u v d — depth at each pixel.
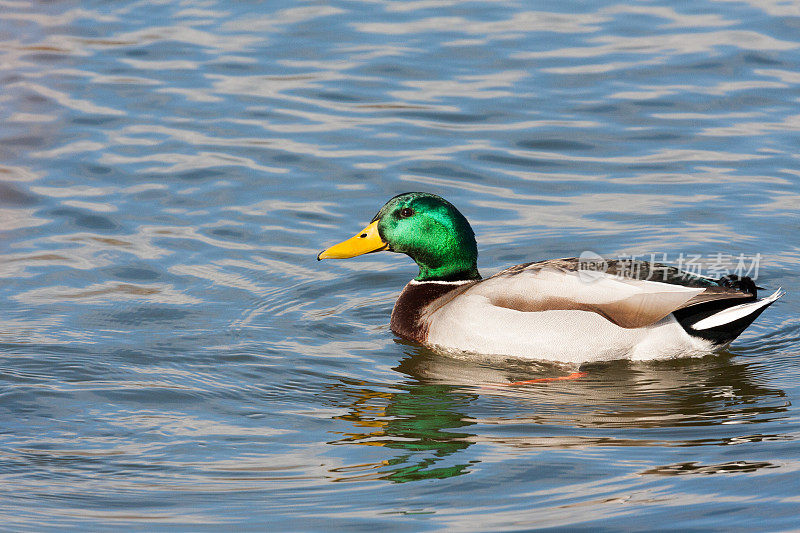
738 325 11.26
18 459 9.55
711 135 17.03
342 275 13.95
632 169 16.23
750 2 21.73
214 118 17.78
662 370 11.48
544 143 16.98
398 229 12.83
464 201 15.52
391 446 9.79
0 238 14.34
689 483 8.91
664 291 11.20
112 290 13.24
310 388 11.08
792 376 11.21
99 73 19.27
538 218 15.05
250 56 19.97
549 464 9.34
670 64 19.28
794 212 14.92
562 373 11.52
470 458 9.51
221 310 12.88
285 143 17.03
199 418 10.38
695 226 14.70
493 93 18.50
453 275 12.91
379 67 19.48
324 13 21.77
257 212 15.23
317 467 9.43
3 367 11.26
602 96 18.33
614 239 14.45
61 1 22.33
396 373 11.49
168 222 14.94
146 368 11.40
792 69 18.92
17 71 19.19
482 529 8.27
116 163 16.38
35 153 16.62
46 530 8.44
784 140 16.78
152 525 8.51
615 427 10.09
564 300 11.51
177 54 20.06
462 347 11.87
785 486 8.77
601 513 8.45
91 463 9.51
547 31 20.80
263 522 8.51
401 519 8.47
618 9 21.70
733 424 10.07
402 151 16.81
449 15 21.61
